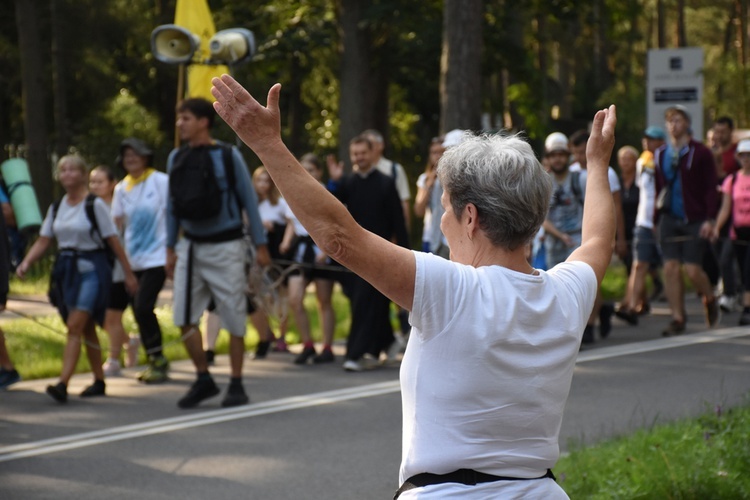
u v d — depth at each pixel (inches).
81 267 494.3
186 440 414.6
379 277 141.7
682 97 968.9
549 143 593.0
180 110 464.1
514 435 143.6
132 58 1786.4
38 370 565.0
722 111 1813.5
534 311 145.4
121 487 352.2
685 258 658.2
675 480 289.7
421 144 2021.4
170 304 836.0
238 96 143.8
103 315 498.3
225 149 464.4
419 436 143.3
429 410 142.6
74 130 1716.3
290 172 143.2
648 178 699.4
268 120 144.4
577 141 620.4
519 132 156.5
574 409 450.0
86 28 1550.2
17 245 544.7
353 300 572.7
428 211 637.3
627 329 692.7
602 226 170.9
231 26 1425.9
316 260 599.2
